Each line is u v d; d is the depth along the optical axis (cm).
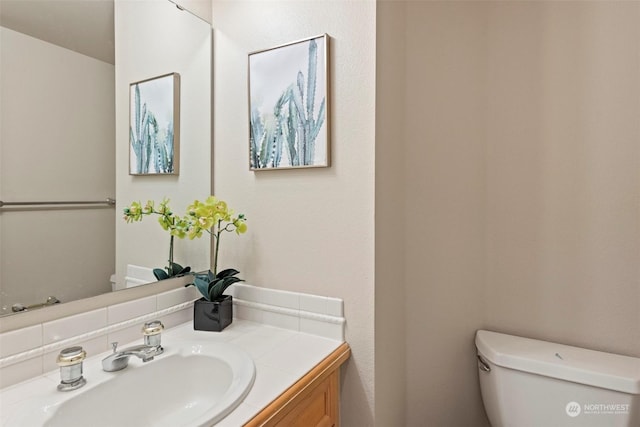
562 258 127
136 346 98
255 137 125
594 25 122
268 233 126
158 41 120
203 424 67
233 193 134
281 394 81
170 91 123
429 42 140
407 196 137
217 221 121
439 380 141
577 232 125
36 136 91
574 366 109
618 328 119
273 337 114
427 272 140
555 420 111
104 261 105
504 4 136
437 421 141
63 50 96
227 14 133
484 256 139
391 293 122
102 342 100
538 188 131
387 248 117
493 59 137
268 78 122
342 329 111
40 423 69
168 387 96
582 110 124
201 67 133
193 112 131
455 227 140
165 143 122
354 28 109
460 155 140
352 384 111
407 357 139
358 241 109
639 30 116
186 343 105
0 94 84
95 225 103
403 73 132
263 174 126
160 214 120
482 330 139
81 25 100
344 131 110
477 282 140
